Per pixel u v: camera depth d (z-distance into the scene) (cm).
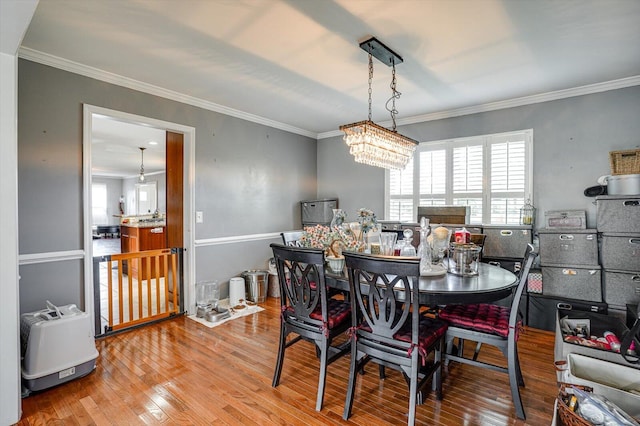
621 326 245
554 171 337
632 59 257
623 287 277
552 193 338
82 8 191
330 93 338
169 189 390
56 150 259
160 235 544
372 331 181
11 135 174
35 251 249
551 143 338
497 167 371
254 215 431
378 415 185
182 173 365
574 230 298
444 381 223
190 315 354
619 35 220
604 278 288
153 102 322
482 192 381
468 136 389
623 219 278
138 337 293
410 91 331
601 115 312
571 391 156
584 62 262
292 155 491
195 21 206
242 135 414
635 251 273
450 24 207
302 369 238
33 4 141
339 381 223
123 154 702
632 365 179
